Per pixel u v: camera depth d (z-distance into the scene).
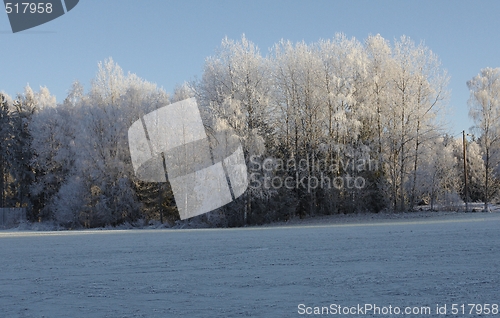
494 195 62.50
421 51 46.25
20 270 11.86
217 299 7.79
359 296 7.65
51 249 17.86
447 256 11.74
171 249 16.48
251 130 43.81
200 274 10.44
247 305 7.29
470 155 63.94
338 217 44.34
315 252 13.82
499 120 50.47
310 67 47.34
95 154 49.19
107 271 11.34
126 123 48.84
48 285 9.58
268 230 29.88
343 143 46.47
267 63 48.12
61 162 54.56
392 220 38.34
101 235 28.83
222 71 46.72
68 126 56.50
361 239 17.77
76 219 49.06
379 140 46.34
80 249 17.59
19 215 56.97
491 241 14.98
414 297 7.47
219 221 43.53
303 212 48.12
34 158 57.97
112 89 53.53
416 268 10.11
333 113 46.38
